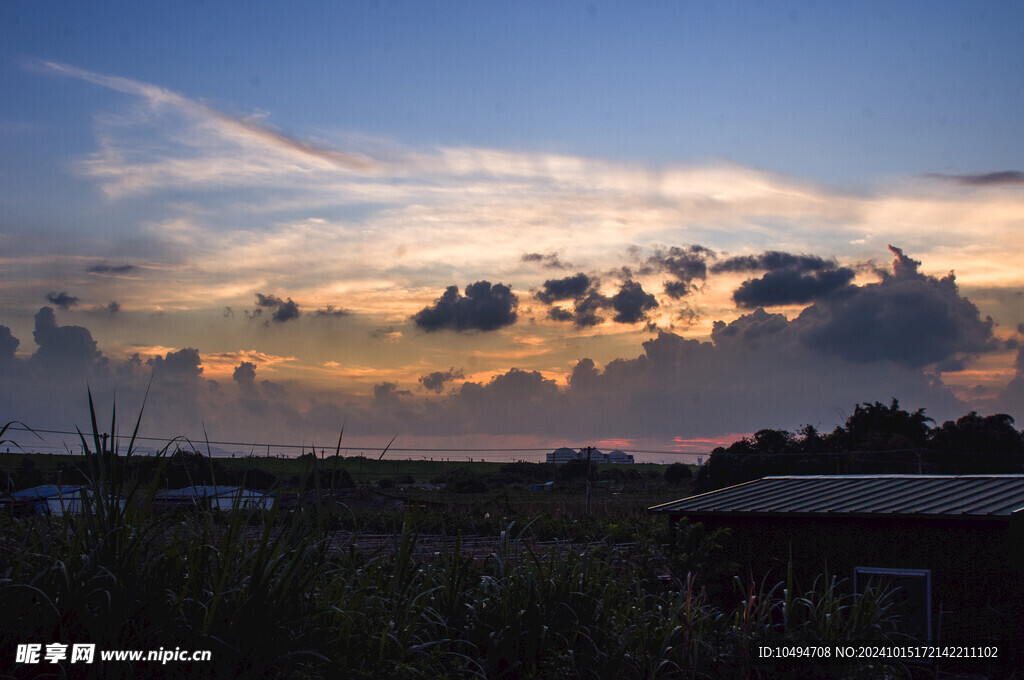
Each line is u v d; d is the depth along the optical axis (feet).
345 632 16.67
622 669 19.29
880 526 36.55
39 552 15.83
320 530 17.87
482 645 19.39
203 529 16.90
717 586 35.73
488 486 254.27
